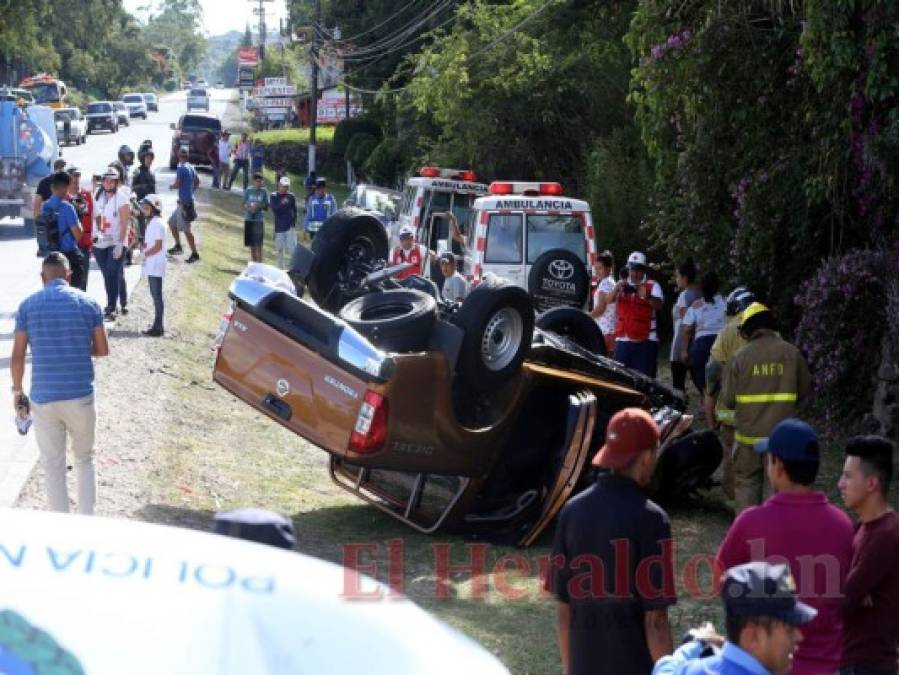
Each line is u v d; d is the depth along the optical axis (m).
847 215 12.90
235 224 32.19
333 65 51.84
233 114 111.12
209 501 9.45
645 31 13.31
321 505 9.81
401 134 33.72
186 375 13.96
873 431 11.50
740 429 8.23
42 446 8.00
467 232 18.14
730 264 14.25
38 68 90.38
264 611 2.41
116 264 15.64
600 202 21.28
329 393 8.19
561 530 4.63
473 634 6.95
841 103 11.60
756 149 13.42
